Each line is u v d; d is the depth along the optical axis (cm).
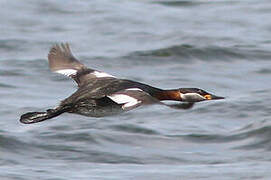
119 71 2105
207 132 1609
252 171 1379
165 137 1579
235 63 2156
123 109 856
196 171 1384
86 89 922
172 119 1683
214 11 2708
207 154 1491
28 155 1473
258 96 1844
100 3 2805
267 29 2478
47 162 1442
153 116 1692
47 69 2064
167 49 2230
